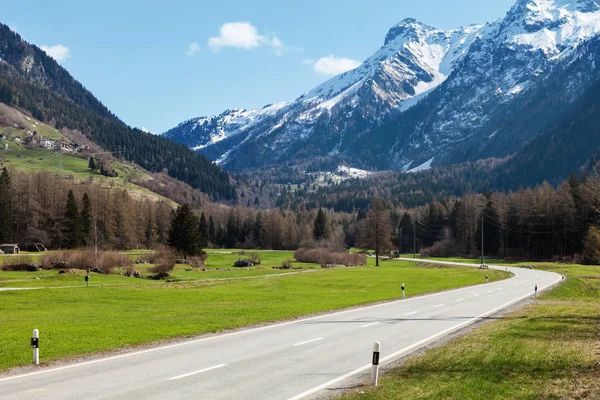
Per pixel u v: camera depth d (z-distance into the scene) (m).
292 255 131.00
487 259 123.50
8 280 49.66
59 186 123.56
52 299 36.19
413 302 35.19
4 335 19.86
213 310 29.59
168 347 17.80
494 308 30.86
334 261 104.88
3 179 108.19
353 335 20.50
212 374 13.69
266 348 17.64
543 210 116.75
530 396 11.37
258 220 187.12
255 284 56.28
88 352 16.77
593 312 28.20
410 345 18.25
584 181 120.12
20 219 114.81
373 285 55.19
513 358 15.48
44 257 64.38
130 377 13.30
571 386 12.27
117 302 35.44
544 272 74.25
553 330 21.27
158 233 160.25
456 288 49.03
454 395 11.39
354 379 13.21
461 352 16.44
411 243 171.12
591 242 79.88
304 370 14.24
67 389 12.04
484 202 139.25
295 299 37.97
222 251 142.25
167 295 40.78
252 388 12.23
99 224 121.81
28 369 14.30
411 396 11.32
